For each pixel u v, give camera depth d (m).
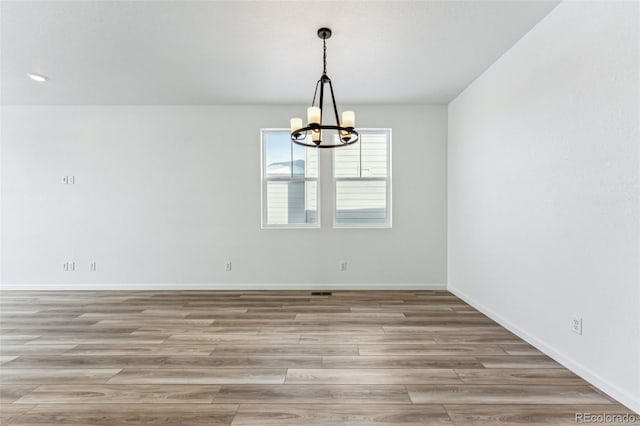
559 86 2.29
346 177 4.61
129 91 4.00
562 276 2.27
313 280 4.55
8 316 3.40
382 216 4.65
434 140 4.51
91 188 4.53
